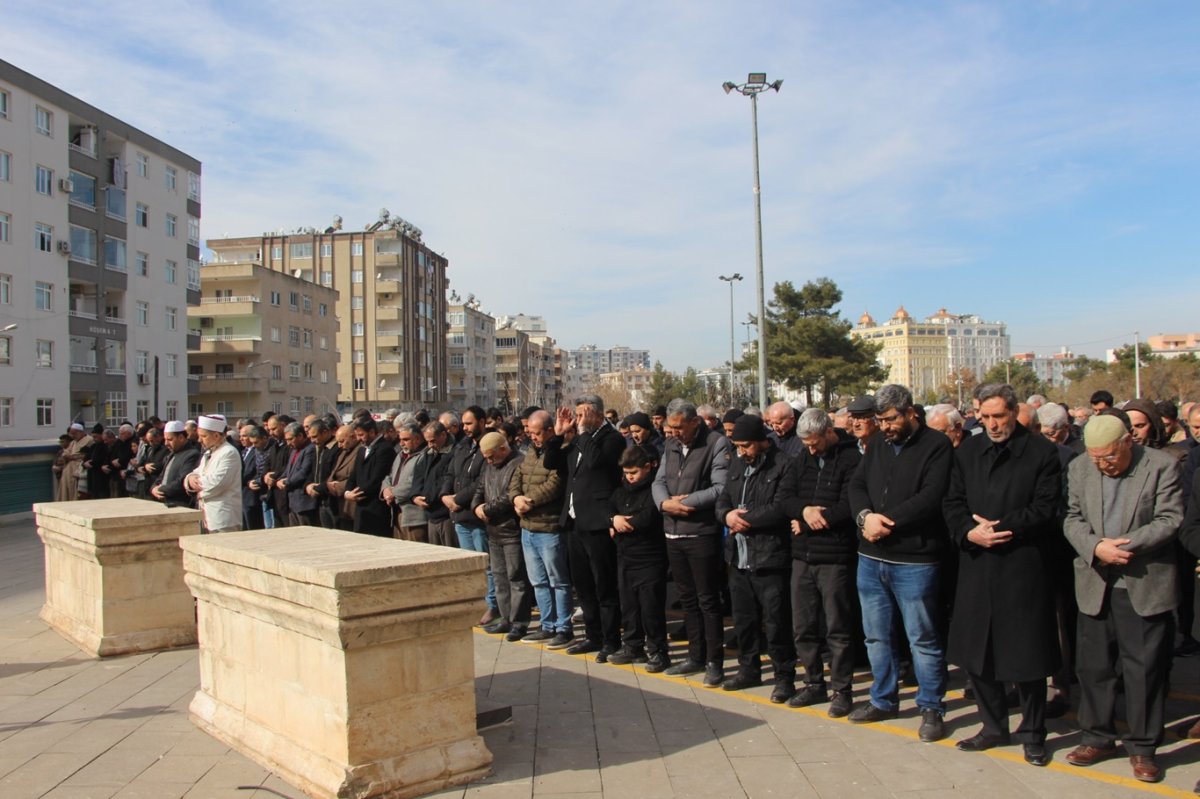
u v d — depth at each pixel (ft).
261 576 15.47
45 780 15.07
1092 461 15.56
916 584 16.71
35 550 45.55
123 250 130.62
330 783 13.69
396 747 14.26
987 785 14.43
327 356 204.13
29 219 111.24
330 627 13.71
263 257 237.04
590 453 22.89
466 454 27.53
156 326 139.03
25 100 110.93
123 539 23.95
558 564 24.11
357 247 234.99
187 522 25.22
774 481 19.25
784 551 19.26
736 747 16.30
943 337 569.64
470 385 303.68
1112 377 199.93
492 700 19.12
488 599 27.78
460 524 27.25
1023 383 274.77
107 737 17.26
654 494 21.22
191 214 149.79
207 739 17.10
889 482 17.02
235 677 17.02
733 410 33.24
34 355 111.86
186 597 25.23
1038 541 15.52
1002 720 16.20
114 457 52.19
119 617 23.99
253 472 37.47
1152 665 14.61
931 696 16.79
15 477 58.85
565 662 22.71
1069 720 18.02
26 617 29.01
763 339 78.43
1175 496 14.71
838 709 18.10
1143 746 14.69
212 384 169.37
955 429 21.24
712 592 20.40
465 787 14.61
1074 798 13.87
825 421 18.65
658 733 17.11
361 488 28.99
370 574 13.85
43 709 19.11
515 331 362.12
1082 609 15.43
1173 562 14.78
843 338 146.61
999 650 15.43
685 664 21.59
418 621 14.42
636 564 21.68
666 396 254.47
